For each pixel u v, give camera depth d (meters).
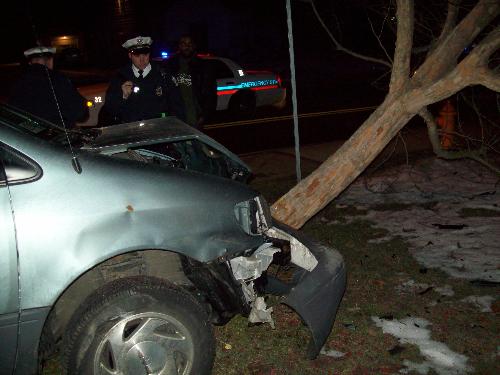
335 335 3.93
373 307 4.26
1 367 2.86
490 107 12.16
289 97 16.38
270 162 8.78
